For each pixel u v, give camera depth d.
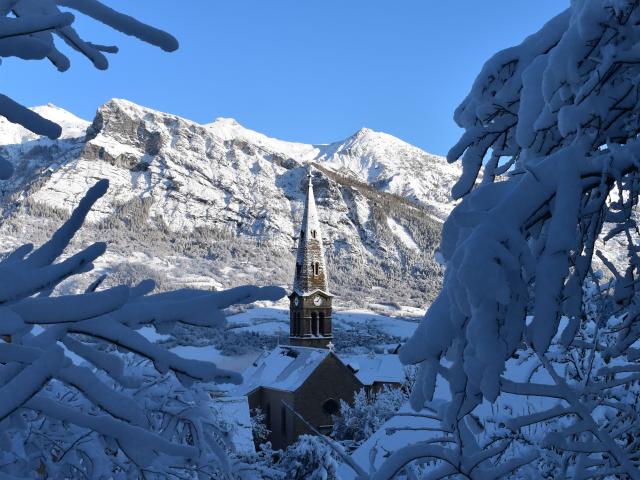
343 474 13.98
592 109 2.95
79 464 4.12
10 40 1.59
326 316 59.62
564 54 2.94
